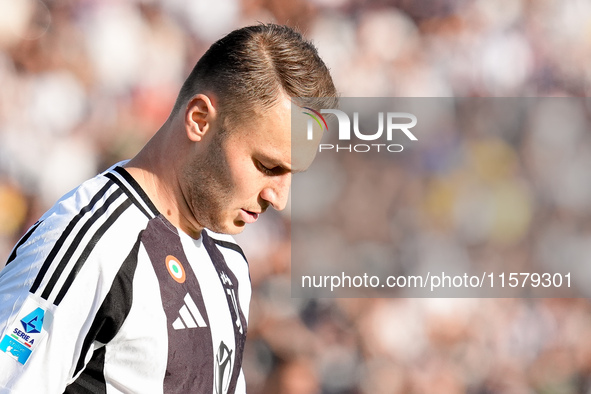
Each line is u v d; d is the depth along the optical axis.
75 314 5.24
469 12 26.20
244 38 5.85
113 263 5.38
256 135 5.68
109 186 5.80
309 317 19.89
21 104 19.88
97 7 21.47
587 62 26.92
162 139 6.07
